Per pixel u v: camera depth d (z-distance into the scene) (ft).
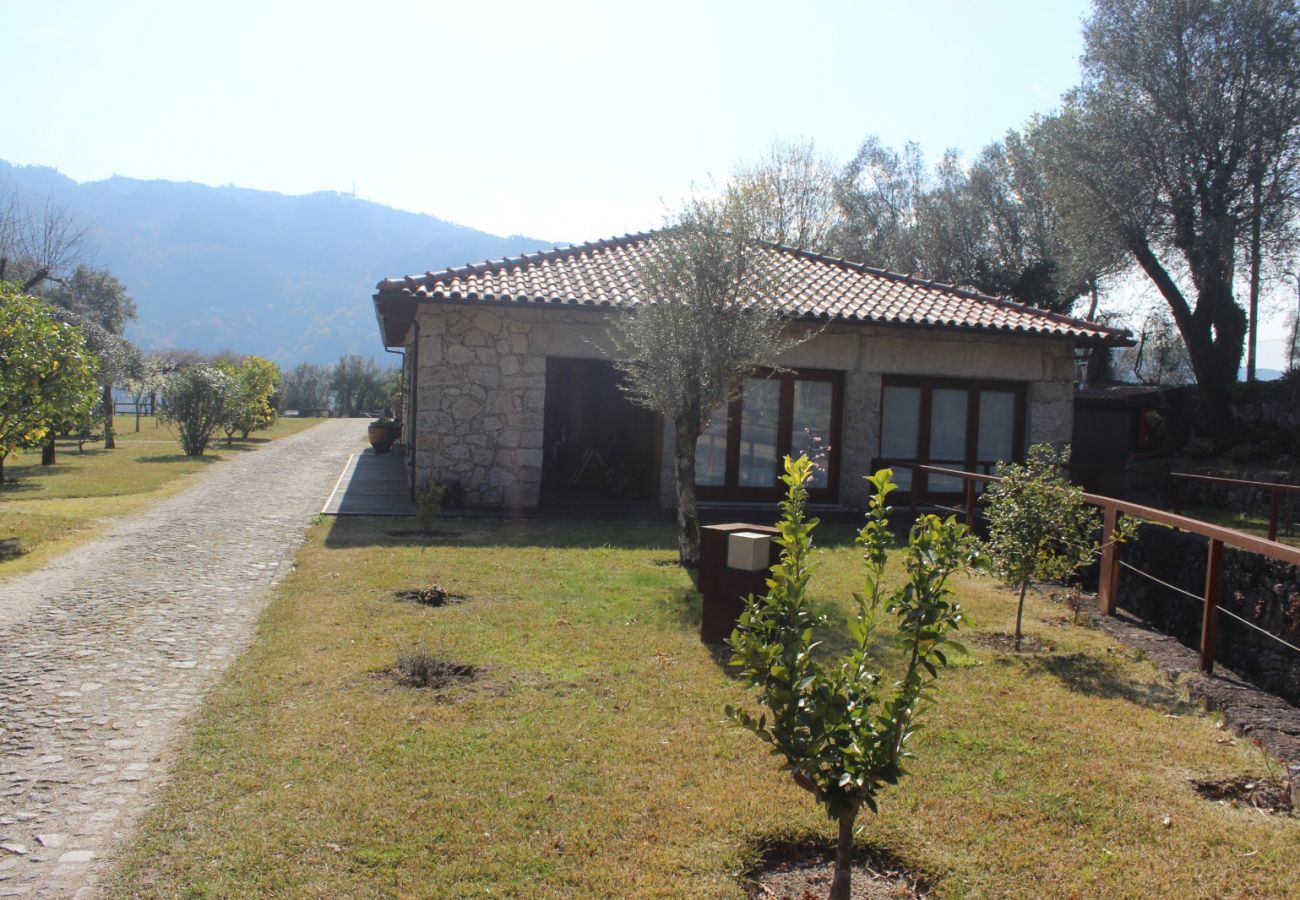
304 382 192.34
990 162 102.63
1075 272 65.41
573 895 10.07
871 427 44.39
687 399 28.66
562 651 18.99
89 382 35.53
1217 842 11.43
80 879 10.25
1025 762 13.80
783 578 9.97
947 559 9.63
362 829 11.37
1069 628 21.99
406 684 16.81
